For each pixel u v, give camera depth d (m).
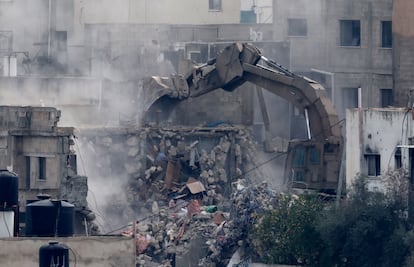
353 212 118.44
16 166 129.88
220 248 128.88
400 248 114.50
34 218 92.50
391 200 118.25
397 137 122.19
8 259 88.81
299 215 122.25
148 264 131.50
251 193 131.38
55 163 129.88
